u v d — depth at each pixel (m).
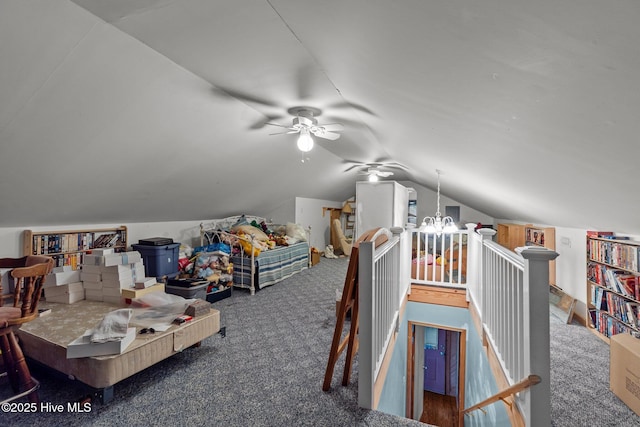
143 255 3.81
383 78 1.52
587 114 1.01
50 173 2.42
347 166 6.09
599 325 3.20
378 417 1.75
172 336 2.24
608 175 1.51
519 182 2.53
